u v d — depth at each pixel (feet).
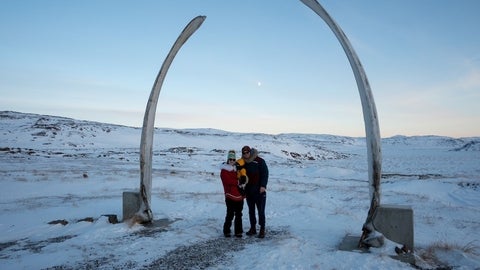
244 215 35.29
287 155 249.96
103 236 24.18
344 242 22.22
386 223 21.44
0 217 33.30
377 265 17.98
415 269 17.95
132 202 28.68
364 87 21.61
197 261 18.81
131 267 17.93
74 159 116.57
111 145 211.00
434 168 154.51
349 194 63.26
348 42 22.03
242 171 24.09
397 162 203.92
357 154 365.81
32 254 20.26
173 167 108.88
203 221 30.35
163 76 28.27
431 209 50.39
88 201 42.98
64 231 26.61
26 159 105.19
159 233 25.34
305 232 26.37
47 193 51.08
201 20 27.04
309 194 57.06
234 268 17.65
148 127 28.22
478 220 42.60
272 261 18.47
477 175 116.47
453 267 18.79
